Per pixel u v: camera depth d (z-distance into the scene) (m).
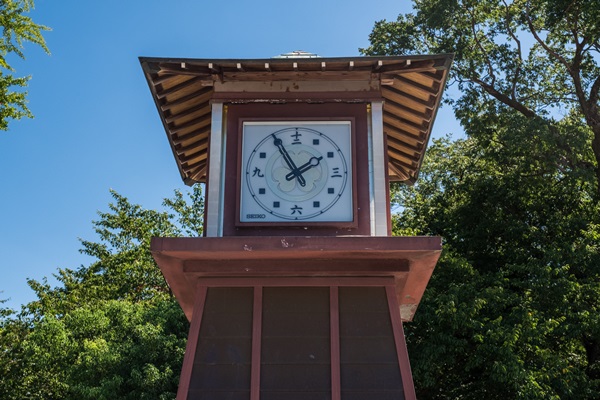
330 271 8.70
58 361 23.03
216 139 9.48
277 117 9.62
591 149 25.38
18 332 26.83
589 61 26.89
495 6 27.50
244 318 8.54
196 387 8.09
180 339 22.69
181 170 12.77
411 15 29.41
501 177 25.52
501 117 26.06
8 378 25.17
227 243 8.24
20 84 18.98
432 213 26.81
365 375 8.17
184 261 8.70
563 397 19.58
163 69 9.39
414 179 13.46
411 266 8.95
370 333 8.43
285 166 9.34
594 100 26.52
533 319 19.42
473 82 27.98
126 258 31.27
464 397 20.81
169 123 10.91
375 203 9.17
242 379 8.16
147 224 32.78
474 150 27.47
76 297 29.08
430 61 9.50
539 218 25.28
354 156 9.37
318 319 8.54
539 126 23.56
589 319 20.09
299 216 9.07
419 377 20.02
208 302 8.63
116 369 21.39
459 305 19.81
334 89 9.81
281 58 9.41
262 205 9.14
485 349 19.25
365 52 29.31
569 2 24.97
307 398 8.05
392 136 11.88
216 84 9.82
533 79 28.17
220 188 9.24
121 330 23.20
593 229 23.59
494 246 24.97
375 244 8.29
